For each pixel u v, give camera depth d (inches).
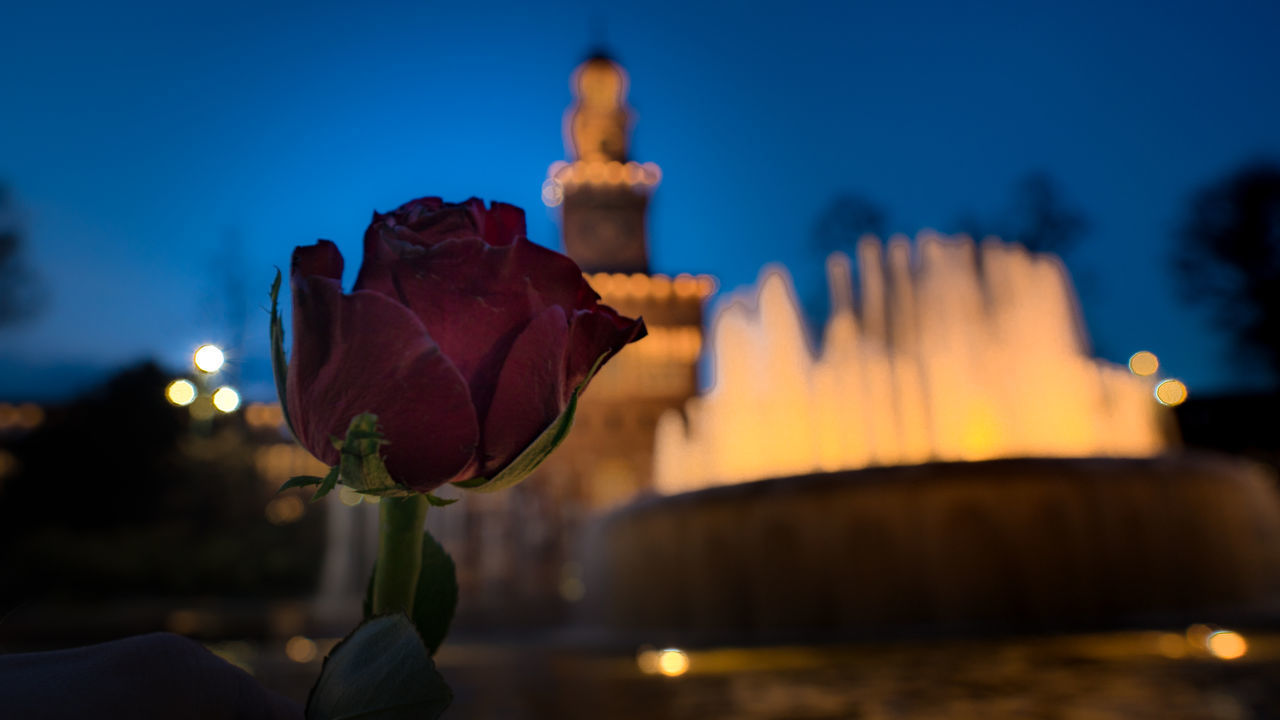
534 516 759.1
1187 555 245.9
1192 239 1126.4
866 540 265.3
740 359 542.0
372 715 13.7
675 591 325.1
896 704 118.8
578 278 18.7
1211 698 110.1
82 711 15.6
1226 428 694.5
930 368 422.9
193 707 17.7
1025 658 169.0
